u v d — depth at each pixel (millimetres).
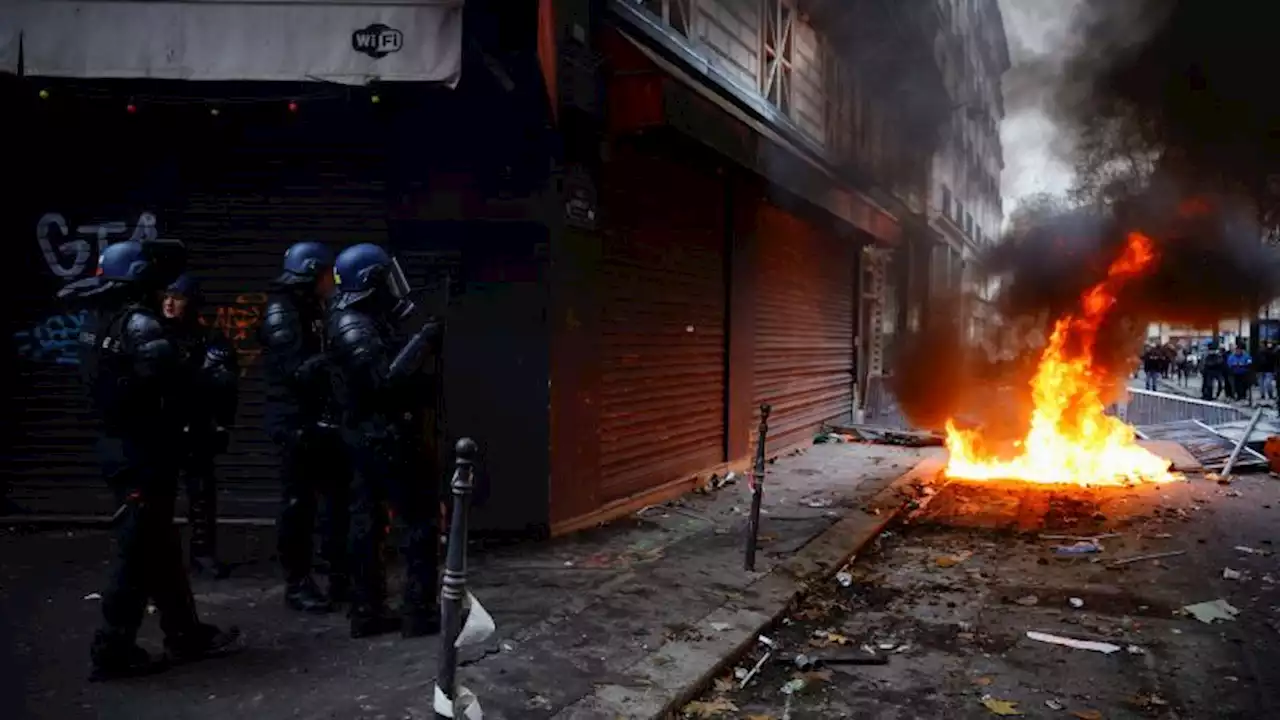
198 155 7391
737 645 5000
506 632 5098
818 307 14547
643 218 8719
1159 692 4641
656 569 6500
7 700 4062
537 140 7082
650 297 8922
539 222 7117
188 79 5832
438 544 5039
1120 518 8922
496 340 7176
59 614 5246
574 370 7539
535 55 6605
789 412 13094
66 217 7422
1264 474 11695
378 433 4828
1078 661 5074
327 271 5457
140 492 4297
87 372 4312
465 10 6402
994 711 4387
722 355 10648
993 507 9516
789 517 8508
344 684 4281
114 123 7320
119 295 4371
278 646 4805
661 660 4703
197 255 7445
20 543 6875
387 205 7293
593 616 5402
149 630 5078
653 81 7184
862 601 6234
